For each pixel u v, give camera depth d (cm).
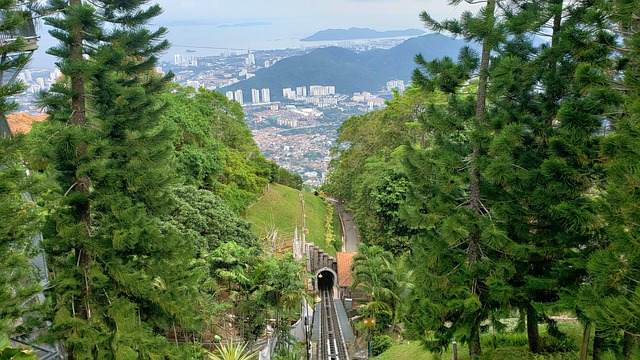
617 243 727
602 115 913
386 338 2028
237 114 4088
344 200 5131
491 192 1156
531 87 1078
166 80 1340
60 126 1060
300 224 3978
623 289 787
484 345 1358
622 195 731
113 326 1150
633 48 854
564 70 1046
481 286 1174
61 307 1082
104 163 1162
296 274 1895
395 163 2731
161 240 1198
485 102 1159
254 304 1802
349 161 3934
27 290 978
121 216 1112
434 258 1182
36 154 1002
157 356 1130
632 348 862
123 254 1204
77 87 1096
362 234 3309
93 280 1098
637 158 749
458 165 1131
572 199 982
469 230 1131
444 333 1185
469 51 1144
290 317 1950
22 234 1005
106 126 1137
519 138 1016
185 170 2628
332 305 2891
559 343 1261
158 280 1387
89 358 1070
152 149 1242
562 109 912
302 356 2000
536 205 1050
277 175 5116
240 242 2256
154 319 1302
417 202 1232
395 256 2592
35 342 1069
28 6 1075
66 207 1118
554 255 1035
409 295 1407
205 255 1869
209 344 1720
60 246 1112
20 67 1004
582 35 974
